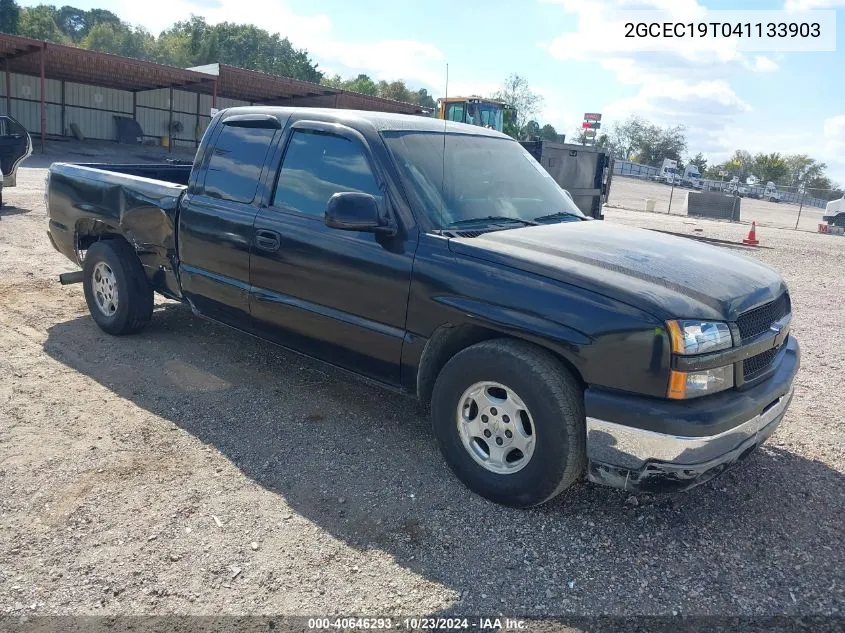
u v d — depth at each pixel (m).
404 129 4.12
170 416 4.31
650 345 2.93
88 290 5.80
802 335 7.24
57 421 4.15
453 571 2.94
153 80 35.97
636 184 58.19
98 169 5.87
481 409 3.44
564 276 3.19
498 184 4.28
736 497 3.65
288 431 4.19
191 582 2.80
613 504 3.51
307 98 40.59
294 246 4.13
